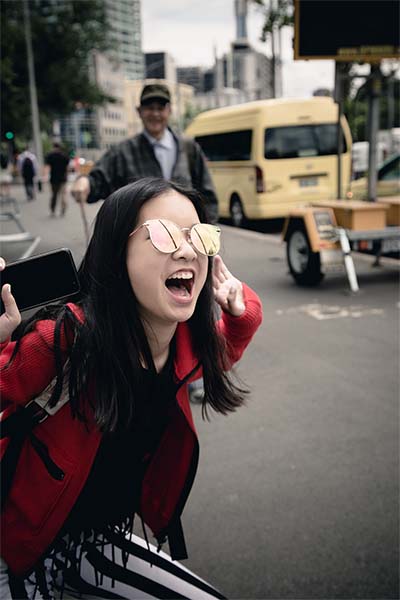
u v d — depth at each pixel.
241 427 4.11
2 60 39.31
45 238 12.45
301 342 5.95
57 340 1.31
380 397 4.58
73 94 46.38
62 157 17.00
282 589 2.54
